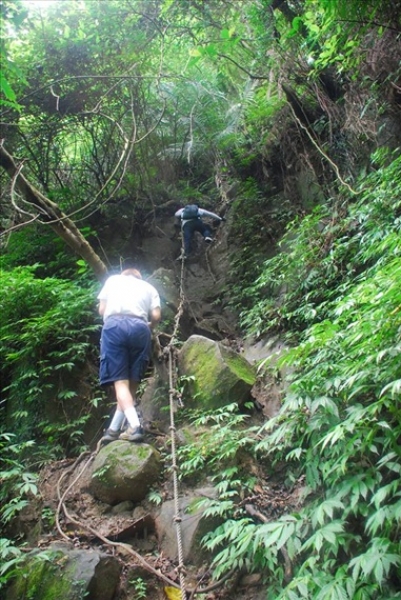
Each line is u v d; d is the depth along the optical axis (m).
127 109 7.21
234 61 7.33
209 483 3.39
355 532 2.48
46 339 4.82
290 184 6.99
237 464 3.42
